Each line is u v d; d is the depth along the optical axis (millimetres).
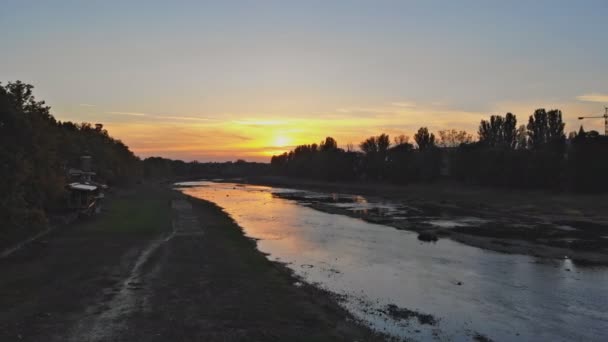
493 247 36469
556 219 57625
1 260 24062
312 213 64000
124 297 17891
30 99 31219
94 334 13781
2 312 15523
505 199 85188
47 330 13969
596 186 78938
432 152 126438
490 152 102438
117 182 104750
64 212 42875
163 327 14703
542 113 117562
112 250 27938
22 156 25469
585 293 22812
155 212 53125
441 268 28594
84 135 84938
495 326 17859
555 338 16719
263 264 27266
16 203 24734
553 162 87250
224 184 181250
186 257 26969
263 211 66562
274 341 14172
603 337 16859
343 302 20531
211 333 14445
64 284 19453
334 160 167375
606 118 107688
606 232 46062
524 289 23562
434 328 17438
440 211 68250
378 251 34562
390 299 21484
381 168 143625
